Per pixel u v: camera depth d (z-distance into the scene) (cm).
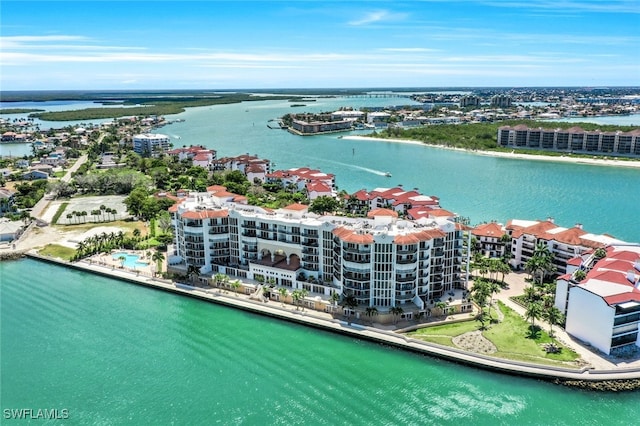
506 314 16025
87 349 14738
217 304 17650
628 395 12288
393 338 14762
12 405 12319
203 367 13775
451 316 15925
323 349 14588
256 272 18575
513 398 12306
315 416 11788
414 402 12219
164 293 18712
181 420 11725
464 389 12675
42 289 19275
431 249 16388
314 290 17400
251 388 12838
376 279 15988
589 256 17162
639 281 14600
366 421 11600
